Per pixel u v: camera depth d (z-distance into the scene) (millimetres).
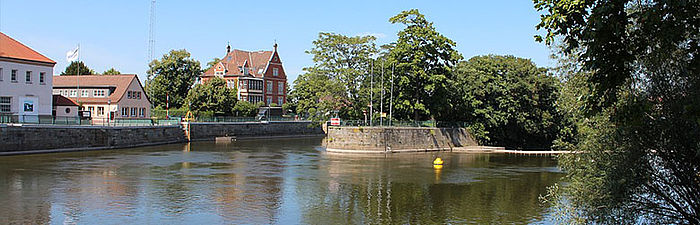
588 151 21906
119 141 62156
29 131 50812
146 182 36531
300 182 38562
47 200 29812
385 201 32469
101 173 39969
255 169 45219
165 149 63312
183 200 30922
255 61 131500
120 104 89312
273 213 28531
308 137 100062
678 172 19938
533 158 60938
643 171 20219
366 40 73562
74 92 93000
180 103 115000
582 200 22266
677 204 20688
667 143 19406
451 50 70812
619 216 20766
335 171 45125
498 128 80562
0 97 61594
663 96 19188
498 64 79250
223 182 37500
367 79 73438
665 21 14211
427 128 71750
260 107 125375
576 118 23234
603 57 14359
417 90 71500
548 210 30562
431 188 37344
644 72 19500
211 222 26188
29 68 64750
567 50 14711
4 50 62719
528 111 78750
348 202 31859
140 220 26062
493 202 32688
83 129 57344
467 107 77375
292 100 132500
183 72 117688
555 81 23906
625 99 19734
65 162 45688
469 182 40438
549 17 14578
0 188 32750
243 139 89250
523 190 37031
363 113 74125
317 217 27922
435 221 27672
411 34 68188
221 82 101250
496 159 59219
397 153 65312
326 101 73062
